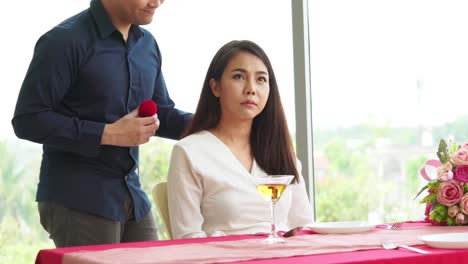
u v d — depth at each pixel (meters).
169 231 2.64
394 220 3.57
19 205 3.52
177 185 2.55
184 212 2.53
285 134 2.74
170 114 3.08
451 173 2.35
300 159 3.59
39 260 1.90
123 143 2.62
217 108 2.75
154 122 2.64
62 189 2.68
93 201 2.70
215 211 2.55
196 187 2.56
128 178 2.82
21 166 3.53
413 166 3.54
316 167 3.63
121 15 2.77
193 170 2.55
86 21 2.75
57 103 2.68
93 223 2.71
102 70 2.74
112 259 1.70
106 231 2.74
